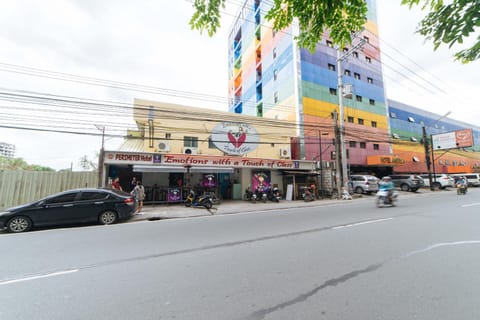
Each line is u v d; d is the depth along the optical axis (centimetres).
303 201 1485
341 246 470
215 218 866
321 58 2309
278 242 511
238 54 3703
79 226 761
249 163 1520
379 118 2620
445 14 222
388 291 283
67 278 345
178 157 1326
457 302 255
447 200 1266
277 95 2430
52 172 1097
